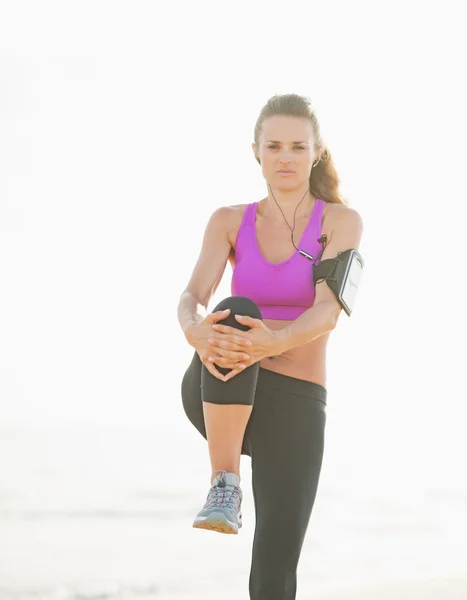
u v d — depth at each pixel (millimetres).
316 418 9391
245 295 9750
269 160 9688
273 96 9898
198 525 8781
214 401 8805
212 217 10094
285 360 9508
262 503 9039
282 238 9820
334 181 10172
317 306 9141
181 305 9516
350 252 9391
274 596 8672
